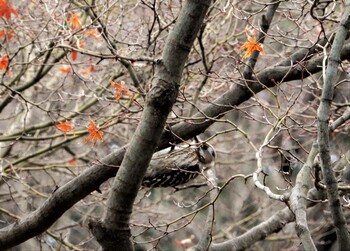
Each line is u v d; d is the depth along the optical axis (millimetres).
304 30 11188
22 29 13570
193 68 13906
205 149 10109
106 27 12055
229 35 14156
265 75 10281
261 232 12203
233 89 10328
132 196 7867
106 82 15250
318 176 7887
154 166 9734
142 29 12852
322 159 7137
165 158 9766
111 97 13414
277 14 14633
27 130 14648
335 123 8516
